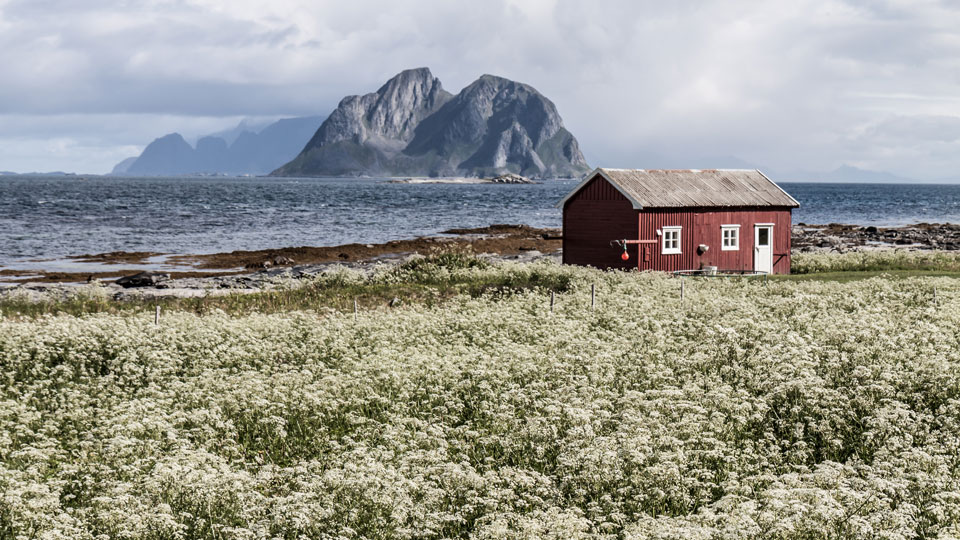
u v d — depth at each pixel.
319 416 14.55
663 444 11.71
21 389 17.92
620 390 15.97
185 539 9.79
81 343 20.83
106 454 12.24
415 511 9.79
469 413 15.41
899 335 18.66
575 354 18.41
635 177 40.06
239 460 12.47
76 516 10.38
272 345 21.02
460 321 23.72
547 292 31.08
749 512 9.00
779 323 21.34
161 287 40.34
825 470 10.52
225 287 40.31
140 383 17.62
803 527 9.05
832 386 15.62
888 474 10.74
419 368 17.28
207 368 18.66
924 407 14.55
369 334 22.16
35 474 11.28
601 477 10.74
